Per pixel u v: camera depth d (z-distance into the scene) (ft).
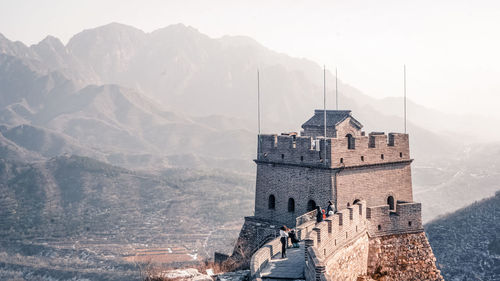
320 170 137.18
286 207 148.97
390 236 138.82
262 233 154.20
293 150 146.61
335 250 102.83
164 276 105.40
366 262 129.49
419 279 141.38
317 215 121.08
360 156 141.49
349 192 138.10
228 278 98.63
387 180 148.66
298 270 88.69
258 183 160.56
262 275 86.07
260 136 160.25
